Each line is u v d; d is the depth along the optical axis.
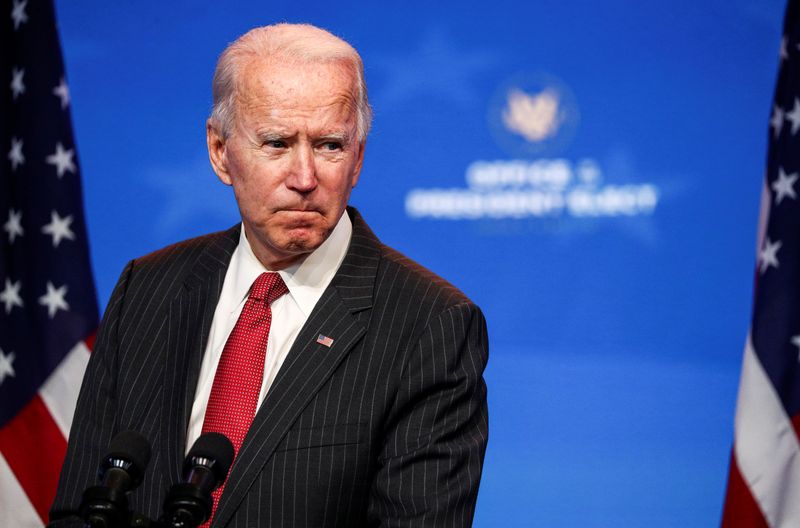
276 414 5.84
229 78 5.91
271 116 5.65
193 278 6.62
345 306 6.17
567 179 15.82
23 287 14.92
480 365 6.19
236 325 6.27
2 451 14.49
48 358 14.73
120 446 4.79
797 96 13.82
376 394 5.94
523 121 15.90
